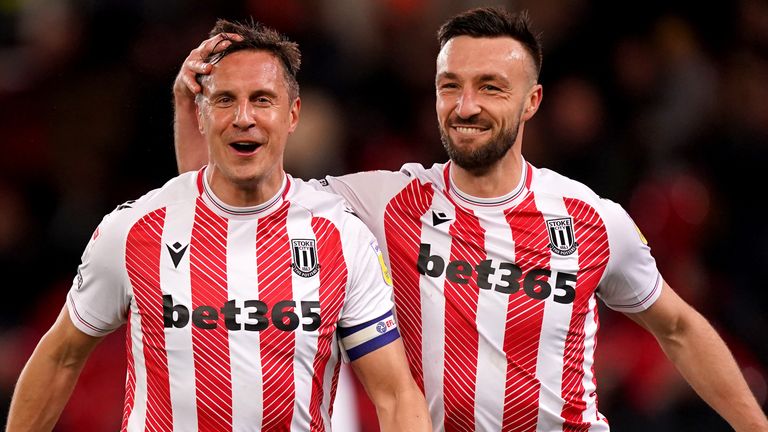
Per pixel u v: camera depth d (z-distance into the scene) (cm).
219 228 1645
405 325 1769
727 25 3747
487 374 1739
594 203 1781
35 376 1694
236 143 1595
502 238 1750
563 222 1762
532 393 1745
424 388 1761
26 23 3606
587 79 3603
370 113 3591
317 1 3662
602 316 2969
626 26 3650
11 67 3525
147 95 3403
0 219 3294
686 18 3697
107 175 3372
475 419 1752
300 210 1669
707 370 1870
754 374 3155
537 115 3469
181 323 1608
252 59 1605
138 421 1639
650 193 3353
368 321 1673
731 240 3428
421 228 1769
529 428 1761
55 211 3350
